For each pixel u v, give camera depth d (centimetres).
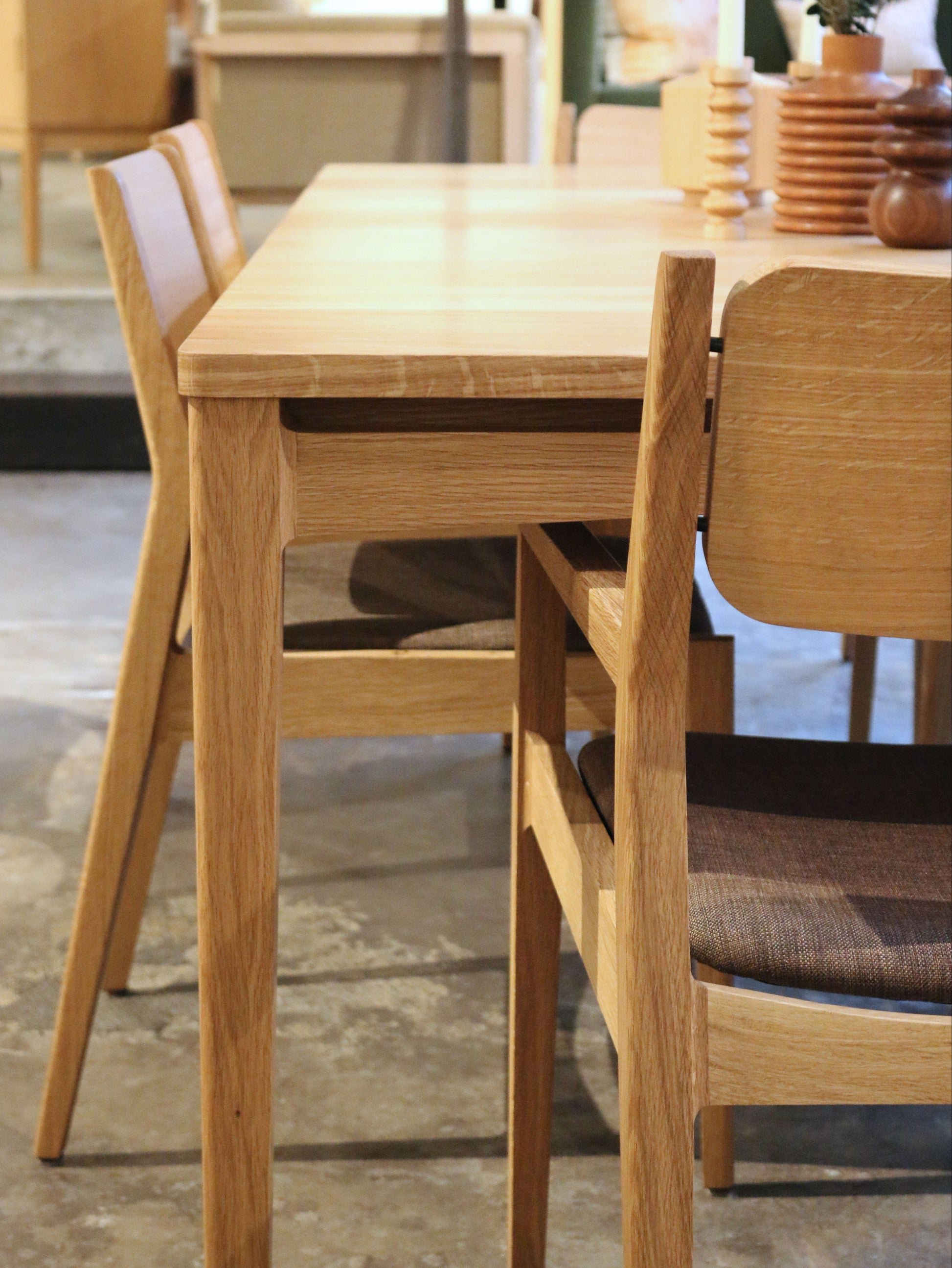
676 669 73
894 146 132
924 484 68
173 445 118
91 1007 129
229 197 208
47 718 232
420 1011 155
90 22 425
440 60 425
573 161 391
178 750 154
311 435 84
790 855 91
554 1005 112
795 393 67
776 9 439
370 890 180
